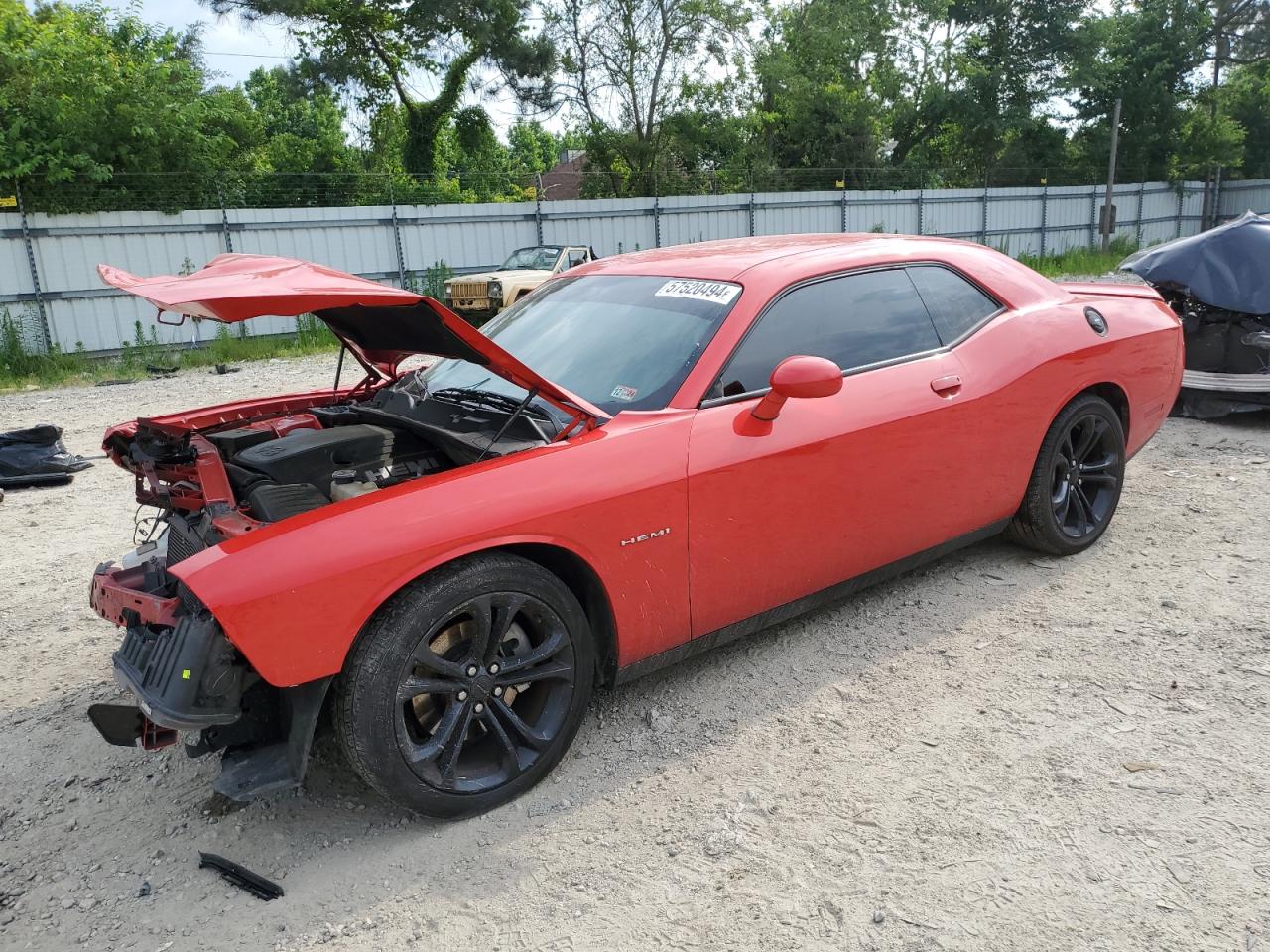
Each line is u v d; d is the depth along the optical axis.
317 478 3.08
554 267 17.86
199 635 2.44
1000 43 37.75
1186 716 3.17
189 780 3.12
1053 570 4.46
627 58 31.97
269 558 2.43
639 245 23.95
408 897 2.51
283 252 19.02
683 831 2.73
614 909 2.43
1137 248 34.78
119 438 3.74
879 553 3.75
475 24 28.05
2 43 17.02
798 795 2.86
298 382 12.85
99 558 5.36
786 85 34.09
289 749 2.55
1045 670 3.54
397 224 20.31
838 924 2.33
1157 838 2.58
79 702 3.69
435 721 2.82
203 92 23.02
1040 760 2.97
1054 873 2.47
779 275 3.53
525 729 2.89
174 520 3.31
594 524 2.89
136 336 17.12
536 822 2.80
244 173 21.95
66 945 2.39
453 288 17.12
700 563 3.18
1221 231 7.16
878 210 28.17
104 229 16.92
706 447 3.13
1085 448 4.50
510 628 2.90
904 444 3.65
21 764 3.27
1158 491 5.64
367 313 3.14
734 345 3.31
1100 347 4.41
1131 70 39.69
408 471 3.29
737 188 32.31
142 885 2.61
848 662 3.68
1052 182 38.53
